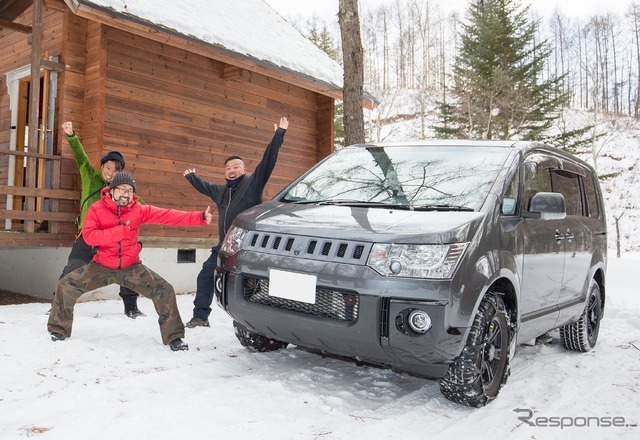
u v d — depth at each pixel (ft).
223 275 12.07
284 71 29.71
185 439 8.44
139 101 26.55
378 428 9.41
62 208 23.58
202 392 10.62
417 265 9.82
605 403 11.62
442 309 9.66
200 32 25.55
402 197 12.59
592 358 16.20
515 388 12.48
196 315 17.25
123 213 14.30
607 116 171.53
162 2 27.12
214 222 30.17
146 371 12.21
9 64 30.12
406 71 209.97
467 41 100.89
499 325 11.30
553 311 14.28
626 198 129.18
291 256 10.83
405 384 12.51
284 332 11.29
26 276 26.81
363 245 10.23
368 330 9.89
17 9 28.96
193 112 29.25
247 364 13.24
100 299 23.94
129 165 26.11
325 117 37.42
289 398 10.64
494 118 93.20
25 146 29.25
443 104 102.01
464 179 12.63
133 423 8.85
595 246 17.44
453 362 10.52
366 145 16.02
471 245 10.32
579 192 17.49
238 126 31.94
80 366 12.13
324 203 12.95
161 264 27.45
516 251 11.87
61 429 8.59
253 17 37.04
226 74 30.53
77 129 24.56
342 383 12.19
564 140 95.04
